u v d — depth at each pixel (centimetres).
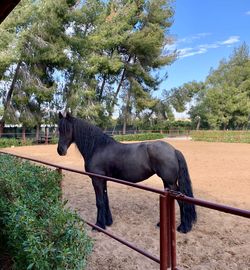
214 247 396
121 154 450
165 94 3725
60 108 2591
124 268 339
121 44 3005
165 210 224
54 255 206
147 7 3131
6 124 2414
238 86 4188
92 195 686
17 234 231
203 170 1055
